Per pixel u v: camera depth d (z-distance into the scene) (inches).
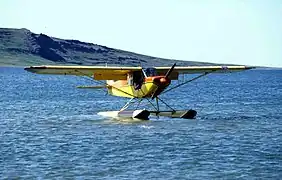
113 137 1699.1
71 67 2103.8
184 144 1557.6
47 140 1644.9
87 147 1507.1
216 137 1697.8
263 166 1235.2
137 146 1521.9
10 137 1715.1
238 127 1983.3
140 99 2345.0
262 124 2102.6
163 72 2316.7
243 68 2342.5
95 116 2456.9
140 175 1149.1
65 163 1272.1
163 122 2133.4
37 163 1273.4
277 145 1539.1
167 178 1123.3
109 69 2169.0
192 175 1147.9
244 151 1435.8
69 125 2064.5
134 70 2242.9
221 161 1295.5
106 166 1238.3
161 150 1455.5
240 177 1129.4
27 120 2289.6
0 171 1185.4
